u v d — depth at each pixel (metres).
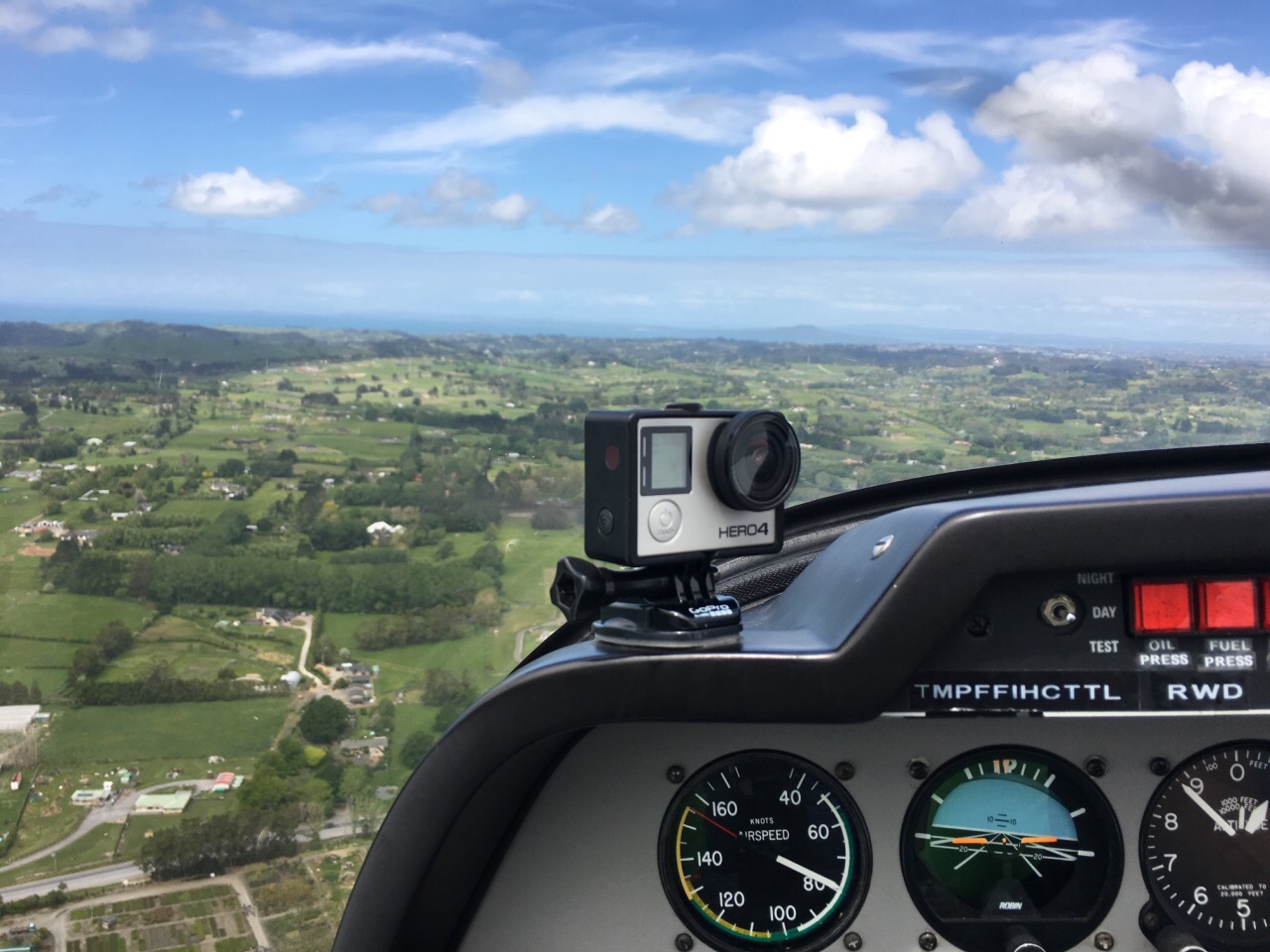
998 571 0.35
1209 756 0.42
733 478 0.34
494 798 0.40
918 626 0.35
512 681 0.37
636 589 0.36
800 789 0.42
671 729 0.42
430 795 0.39
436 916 0.42
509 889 0.43
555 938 0.43
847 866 0.43
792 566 0.50
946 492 0.51
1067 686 0.37
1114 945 0.43
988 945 0.43
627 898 0.43
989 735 0.42
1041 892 0.43
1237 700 0.37
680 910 0.43
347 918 0.41
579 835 0.43
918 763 0.42
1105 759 0.42
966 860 0.43
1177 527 0.35
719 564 0.50
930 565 0.35
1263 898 0.42
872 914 0.43
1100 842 0.43
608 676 0.36
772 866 0.43
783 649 0.36
